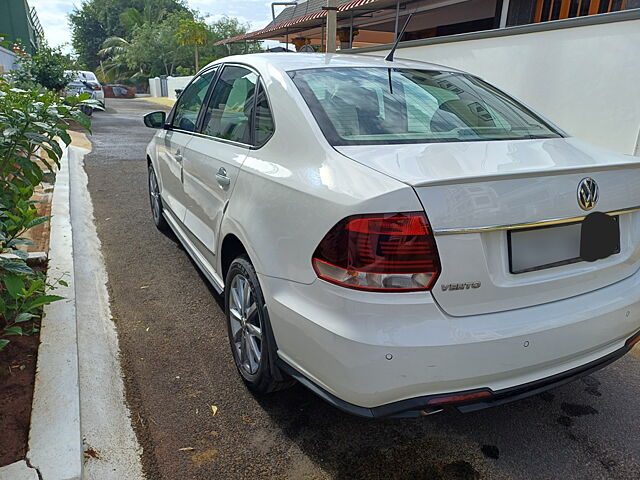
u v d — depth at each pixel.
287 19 14.81
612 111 5.25
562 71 5.69
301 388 2.82
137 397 2.70
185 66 41.09
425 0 9.52
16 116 3.12
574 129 5.65
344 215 1.89
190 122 3.99
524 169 1.98
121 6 52.69
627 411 2.70
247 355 2.71
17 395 2.35
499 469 2.29
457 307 1.89
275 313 2.25
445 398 1.91
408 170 1.94
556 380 2.12
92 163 8.66
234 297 2.83
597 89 5.36
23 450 2.03
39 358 2.56
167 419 2.54
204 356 3.09
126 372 2.91
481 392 1.95
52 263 3.69
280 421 2.55
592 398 2.81
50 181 3.74
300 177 2.23
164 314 3.59
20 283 2.55
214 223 3.09
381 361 1.83
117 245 4.91
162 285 4.05
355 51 9.14
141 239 5.07
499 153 2.21
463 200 1.84
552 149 2.38
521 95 6.18
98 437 2.32
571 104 5.64
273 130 2.62
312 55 3.19
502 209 1.89
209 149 3.30
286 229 2.20
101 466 2.17
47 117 3.30
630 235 2.33
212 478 2.19
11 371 2.51
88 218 5.64
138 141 11.49
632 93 5.05
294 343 2.15
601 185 2.13
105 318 3.47
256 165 2.61
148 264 4.46
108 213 5.91
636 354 3.29
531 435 2.51
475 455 2.37
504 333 1.92
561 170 2.00
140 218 5.74
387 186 1.85
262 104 2.81
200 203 3.41
